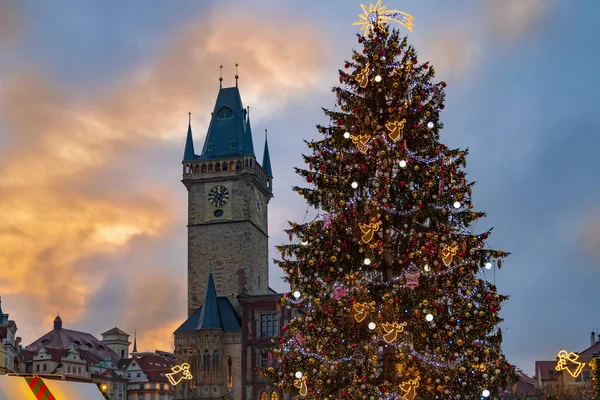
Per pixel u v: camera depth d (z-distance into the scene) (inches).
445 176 1144.2
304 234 1192.2
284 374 1171.9
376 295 1186.6
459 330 1087.6
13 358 5757.9
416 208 1133.1
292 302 1204.5
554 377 4960.6
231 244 4985.2
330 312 1133.1
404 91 1198.3
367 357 1134.4
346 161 1181.7
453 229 1143.0
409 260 1134.4
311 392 1151.6
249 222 4992.6
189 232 5049.2
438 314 1101.1
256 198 5196.9
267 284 5344.5
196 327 4613.7
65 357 7140.8
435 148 1171.3
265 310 4512.8
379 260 1143.6
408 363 1091.3
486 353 1080.8
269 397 4397.1
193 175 5093.5
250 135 5162.4
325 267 1171.3
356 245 1167.6
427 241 1122.7
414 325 1106.1
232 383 4485.7
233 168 5068.9
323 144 1219.2
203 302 4722.0
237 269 4943.4
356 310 1077.8
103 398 618.5
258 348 4468.5
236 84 5354.3
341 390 1119.6
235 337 4547.2
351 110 1218.6
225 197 5049.2
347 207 1162.0
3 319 5728.3
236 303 4852.4
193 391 4456.2
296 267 1188.5
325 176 1184.8
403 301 1137.4
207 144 5196.9
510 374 1111.0
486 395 1050.7
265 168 5472.4
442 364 1092.5
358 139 1119.6
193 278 4980.3
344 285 1135.0
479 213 1152.8
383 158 1130.0
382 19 1234.6
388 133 1181.1
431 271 1112.2
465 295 1099.9
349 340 1144.2
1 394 538.0
